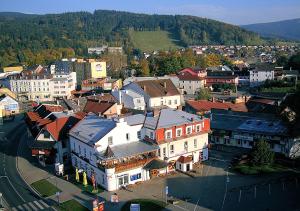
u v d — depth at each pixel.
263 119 95.56
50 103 132.00
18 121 144.00
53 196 69.06
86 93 199.75
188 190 68.94
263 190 67.75
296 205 61.09
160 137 77.12
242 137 92.62
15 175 81.06
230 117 101.25
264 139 86.81
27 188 73.50
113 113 107.12
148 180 74.31
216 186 70.38
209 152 90.88
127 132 77.12
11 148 103.31
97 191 69.88
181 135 80.25
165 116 81.31
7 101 156.75
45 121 95.50
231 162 83.00
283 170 77.31
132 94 133.12
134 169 72.50
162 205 63.16
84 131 80.81
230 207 61.34
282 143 86.19
